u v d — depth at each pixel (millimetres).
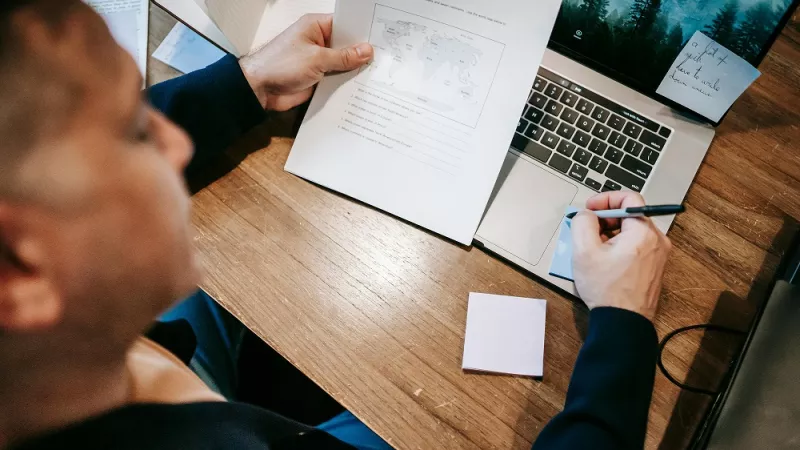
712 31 513
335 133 591
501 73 544
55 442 288
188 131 549
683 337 515
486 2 537
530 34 530
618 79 599
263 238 566
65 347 257
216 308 720
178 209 274
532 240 547
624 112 585
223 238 566
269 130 618
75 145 210
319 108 598
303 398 716
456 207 558
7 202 203
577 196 563
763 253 540
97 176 219
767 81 607
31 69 196
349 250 562
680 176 560
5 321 224
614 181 563
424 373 511
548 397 498
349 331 528
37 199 207
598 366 455
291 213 579
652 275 491
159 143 280
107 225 230
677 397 494
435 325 529
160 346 473
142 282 264
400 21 565
